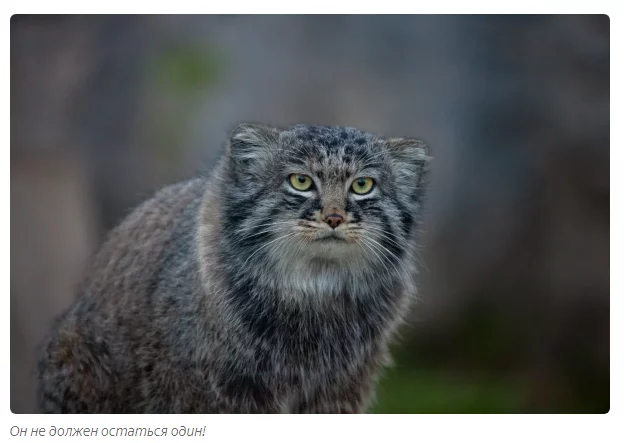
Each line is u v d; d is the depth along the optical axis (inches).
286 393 200.7
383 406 377.4
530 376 397.1
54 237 381.1
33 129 389.4
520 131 408.5
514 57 411.2
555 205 403.2
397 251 198.4
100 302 220.8
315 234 186.7
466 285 413.7
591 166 397.7
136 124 445.7
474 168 412.8
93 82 427.8
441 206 411.5
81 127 417.1
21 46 391.5
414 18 426.3
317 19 439.8
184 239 208.7
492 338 408.8
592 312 396.5
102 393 217.0
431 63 424.8
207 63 445.7
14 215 373.7
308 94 430.6
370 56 431.5
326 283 194.9
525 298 407.8
